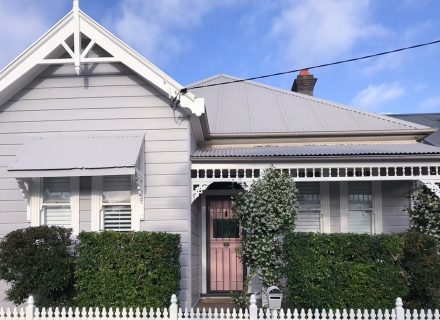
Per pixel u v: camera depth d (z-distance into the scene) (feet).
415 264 31.09
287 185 34.76
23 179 34.88
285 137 45.37
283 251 32.42
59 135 36.01
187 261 34.73
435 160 35.24
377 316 27.22
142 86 36.19
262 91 56.24
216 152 39.88
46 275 30.35
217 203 43.86
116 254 29.86
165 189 35.37
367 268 30.32
